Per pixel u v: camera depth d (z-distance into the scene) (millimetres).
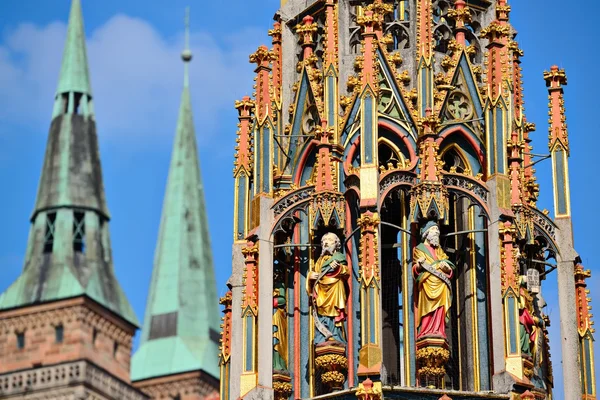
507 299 67625
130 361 62219
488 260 68500
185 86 66000
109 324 62125
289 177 69750
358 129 69062
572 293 69438
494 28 70000
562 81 71250
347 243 68562
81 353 61469
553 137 70688
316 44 70750
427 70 69688
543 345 69500
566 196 70125
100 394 61531
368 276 66812
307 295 68750
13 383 61125
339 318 67812
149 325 63406
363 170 68000
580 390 68875
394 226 67812
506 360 67062
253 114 70438
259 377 67625
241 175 70125
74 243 63438
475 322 68250
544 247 69750
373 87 68750
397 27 70500
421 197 68250
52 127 64688
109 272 63125
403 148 69125
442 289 67625
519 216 68938
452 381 68125
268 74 70250
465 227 69188
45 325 61688
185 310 63906
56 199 63969
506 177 68812
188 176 65312
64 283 62188
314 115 69938
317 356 67562
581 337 69375
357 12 70688
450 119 69625
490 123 69312
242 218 69812
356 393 66000
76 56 65250
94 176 64312
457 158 69562
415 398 66188
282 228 68938
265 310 68125
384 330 68375
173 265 64250
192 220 64938
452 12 70562
